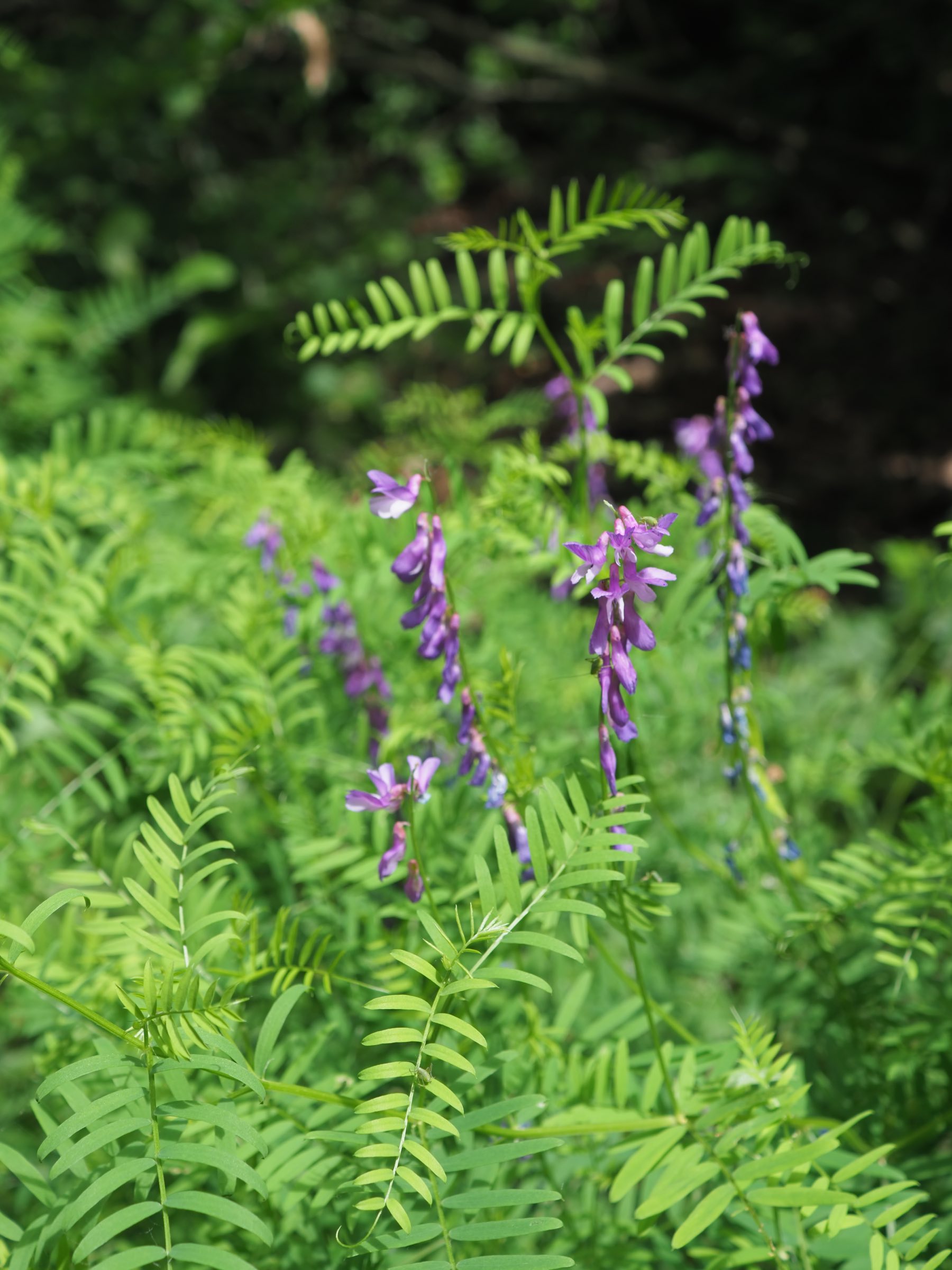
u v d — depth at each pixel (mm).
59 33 2270
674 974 642
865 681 1055
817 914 560
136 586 701
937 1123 531
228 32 1852
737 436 543
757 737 572
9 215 1424
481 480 918
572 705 724
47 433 1307
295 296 2236
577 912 434
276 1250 481
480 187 3217
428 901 479
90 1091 505
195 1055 431
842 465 2002
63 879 499
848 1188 501
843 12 2709
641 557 676
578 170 3121
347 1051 546
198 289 2090
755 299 2436
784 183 2701
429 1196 408
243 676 628
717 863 663
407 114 3201
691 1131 474
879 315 2328
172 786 461
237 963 530
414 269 590
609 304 584
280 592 645
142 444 823
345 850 558
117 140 2119
